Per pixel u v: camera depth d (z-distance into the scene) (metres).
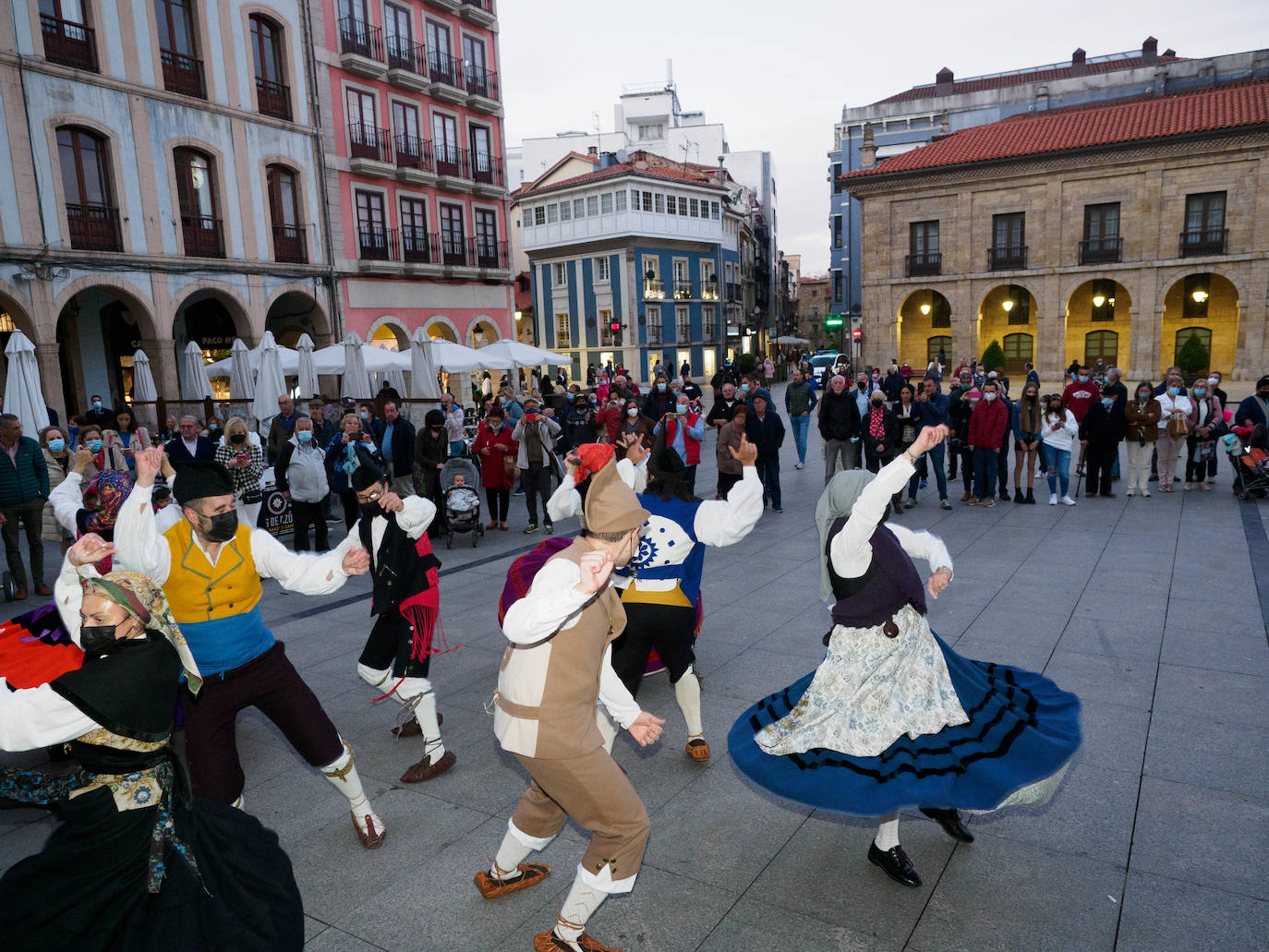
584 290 47.91
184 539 3.12
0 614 7.68
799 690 3.41
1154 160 31.89
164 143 20.84
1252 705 4.68
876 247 37.25
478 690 5.41
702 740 4.34
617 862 2.73
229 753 3.21
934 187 35.72
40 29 18.31
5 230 17.83
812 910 3.11
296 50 24.14
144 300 20.53
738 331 56.28
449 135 29.66
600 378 29.33
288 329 26.70
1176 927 2.93
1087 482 11.57
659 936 2.99
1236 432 11.02
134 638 2.41
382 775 4.31
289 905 2.47
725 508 3.99
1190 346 31.66
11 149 17.88
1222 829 3.51
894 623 3.14
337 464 10.20
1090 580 7.29
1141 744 4.27
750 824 3.74
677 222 47.66
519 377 35.75
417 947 2.99
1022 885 3.21
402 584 4.16
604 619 2.76
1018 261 34.75
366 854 3.59
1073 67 49.28
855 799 2.92
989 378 10.81
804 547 9.11
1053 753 2.99
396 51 27.31
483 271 30.48
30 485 8.10
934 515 10.63
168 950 2.28
